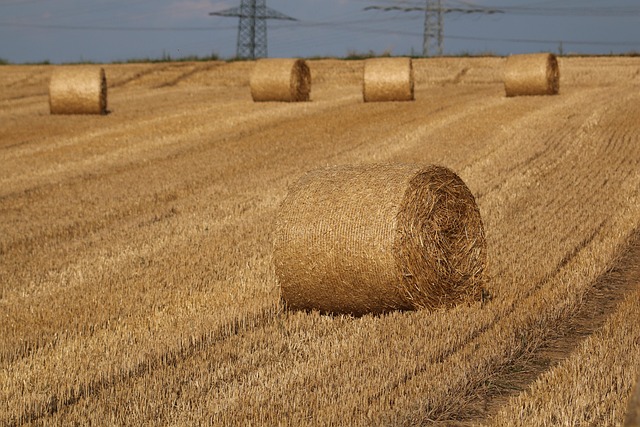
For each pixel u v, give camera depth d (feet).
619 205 68.39
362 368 34.19
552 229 60.70
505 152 95.40
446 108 135.33
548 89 148.66
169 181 86.22
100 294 47.91
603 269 50.21
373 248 41.91
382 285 42.22
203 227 65.51
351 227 42.37
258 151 102.63
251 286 48.19
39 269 54.85
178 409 31.12
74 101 139.03
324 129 117.50
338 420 29.53
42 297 48.03
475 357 35.42
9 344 39.50
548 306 42.60
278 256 43.52
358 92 171.63
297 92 149.18
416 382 32.60
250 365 35.47
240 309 43.57
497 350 36.19
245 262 54.29
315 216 43.11
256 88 149.07
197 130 119.65
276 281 49.16
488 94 159.43
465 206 46.09
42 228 67.21
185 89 191.93
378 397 31.60
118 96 175.32
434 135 109.29
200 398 31.86
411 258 42.55
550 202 70.69
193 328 40.34
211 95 173.58
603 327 39.01
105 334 40.14
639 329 38.52
